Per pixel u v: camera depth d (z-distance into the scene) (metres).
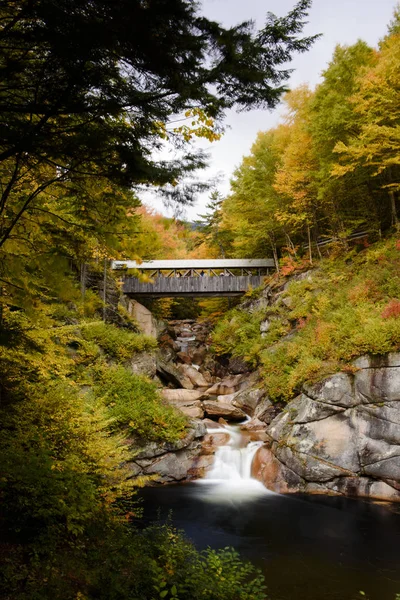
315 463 12.39
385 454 11.64
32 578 3.71
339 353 13.92
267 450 14.09
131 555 4.76
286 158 22.98
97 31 2.28
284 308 22.33
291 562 7.89
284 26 2.56
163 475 13.14
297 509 10.97
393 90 15.49
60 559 4.13
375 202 21.39
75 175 3.47
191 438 14.49
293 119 27.64
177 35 2.46
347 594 6.70
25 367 8.09
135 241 4.11
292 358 17.06
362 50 19.67
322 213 25.56
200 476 13.62
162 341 27.84
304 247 26.50
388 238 19.45
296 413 13.91
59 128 2.94
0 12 2.46
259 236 27.70
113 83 2.77
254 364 21.39
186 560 5.77
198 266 28.58
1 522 4.56
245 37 2.56
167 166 3.22
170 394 19.83
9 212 3.88
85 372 14.82
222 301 32.94
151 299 31.03
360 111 16.66
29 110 2.71
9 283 3.97
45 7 2.20
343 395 12.75
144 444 13.30
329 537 9.10
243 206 28.67
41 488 4.89
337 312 16.39
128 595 3.95
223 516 10.50
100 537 5.06
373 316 14.28
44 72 2.60
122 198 3.96
